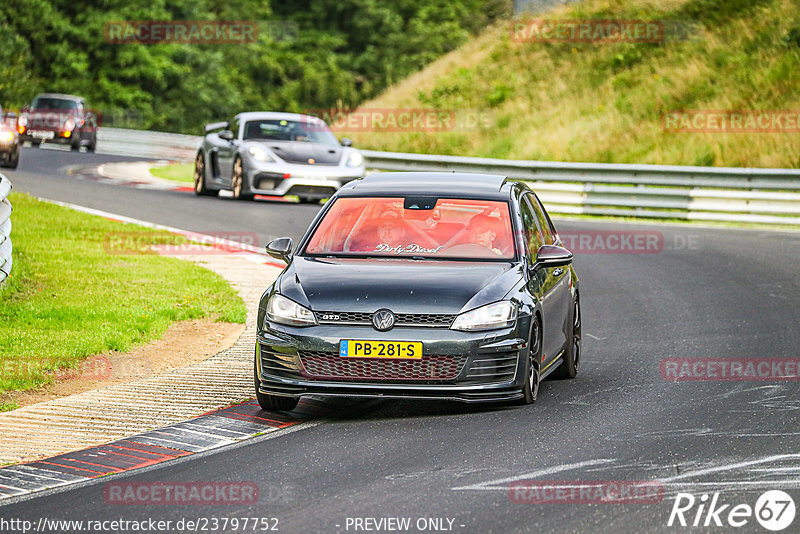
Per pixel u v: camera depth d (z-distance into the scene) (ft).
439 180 113.19
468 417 94.79
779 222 257.55
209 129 289.74
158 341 127.85
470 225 105.29
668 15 440.45
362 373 93.20
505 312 94.68
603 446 84.07
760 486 73.15
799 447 83.20
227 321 140.36
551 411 96.53
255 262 184.55
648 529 64.90
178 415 96.17
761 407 97.09
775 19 409.08
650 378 111.14
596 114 397.39
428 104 453.58
